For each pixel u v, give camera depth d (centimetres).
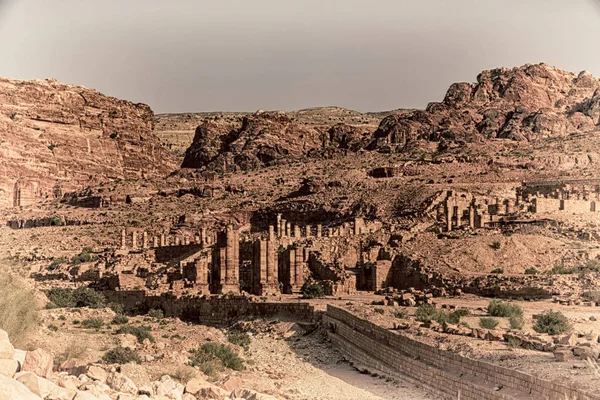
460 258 12150
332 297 11444
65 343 7138
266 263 12362
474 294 11000
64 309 9938
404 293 11138
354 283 12200
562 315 8069
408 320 8294
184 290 12531
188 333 8800
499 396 5259
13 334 6719
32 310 7369
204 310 11606
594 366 4831
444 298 10788
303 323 9994
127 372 5822
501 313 8731
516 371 5272
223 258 12588
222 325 11331
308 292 11644
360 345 8138
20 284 9188
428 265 12131
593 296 9988
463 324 8038
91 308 10631
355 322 8700
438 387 6138
